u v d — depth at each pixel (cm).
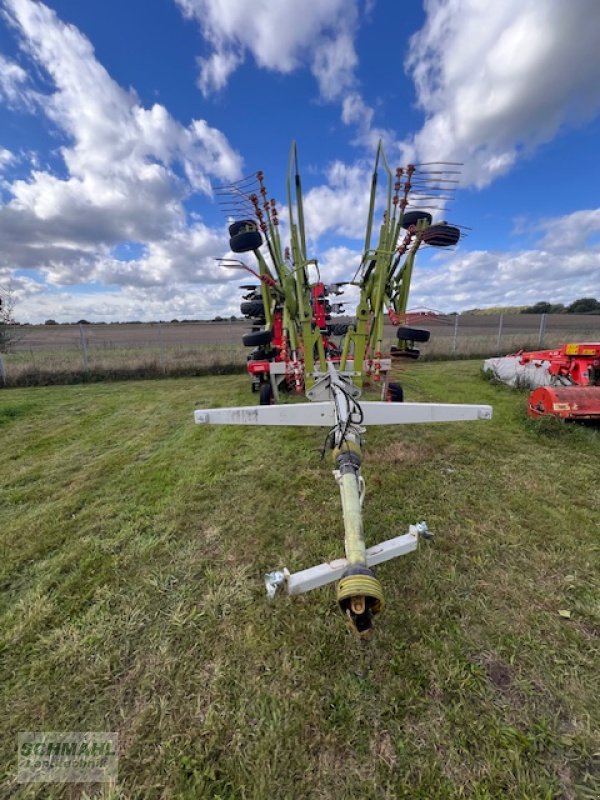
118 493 326
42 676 158
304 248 394
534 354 608
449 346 1334
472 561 220
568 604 187
